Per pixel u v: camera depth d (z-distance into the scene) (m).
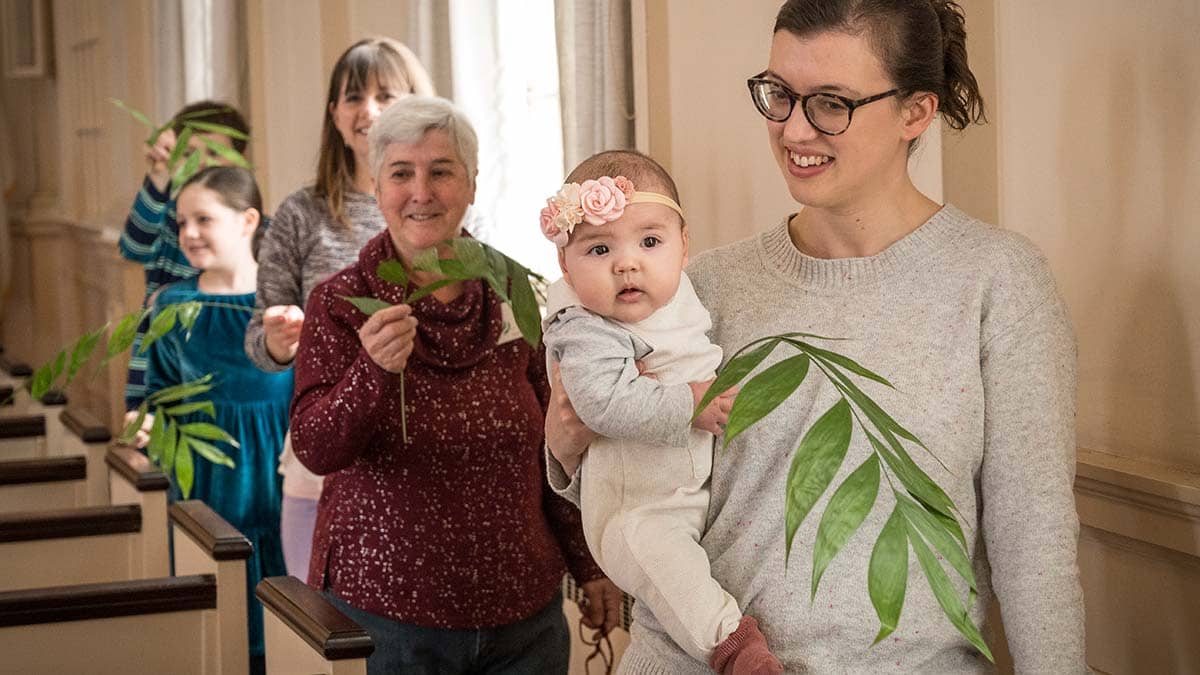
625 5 3.55
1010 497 1.81
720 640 1.86
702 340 2.01
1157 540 2.17
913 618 1.83
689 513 1.98
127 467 3.63
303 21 6.08
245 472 4.21
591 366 1.98
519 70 4.49
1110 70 2.23
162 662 2.87
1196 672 2.14
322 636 2.27
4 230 10.27
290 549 3.68
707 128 3.28
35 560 3.44
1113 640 2.31
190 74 7.55
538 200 4.46
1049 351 1.82
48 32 10.39
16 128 10.56
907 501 1.50
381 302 2.55
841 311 1.91
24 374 5.76
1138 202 2.20
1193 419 2.14
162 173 5.70
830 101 1.80
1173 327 2.16
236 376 4.21
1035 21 2.38
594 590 3.03
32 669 2.78
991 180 2.51
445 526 2.76
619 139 3.59
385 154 2.84
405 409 2.74
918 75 1.82
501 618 2.80
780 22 1.84
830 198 1.85
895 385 1.84
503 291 1.91
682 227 2.06
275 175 6.51
